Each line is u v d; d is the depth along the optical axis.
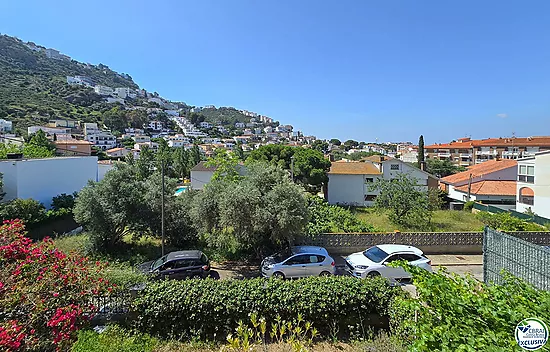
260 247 14.48
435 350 3.07
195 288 7.15
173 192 16.97
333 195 33.91
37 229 17.70
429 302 3.68
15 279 5.60
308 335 6.84
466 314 3.30
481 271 13.27
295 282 7.44
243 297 6.94
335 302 6.93
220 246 14.38
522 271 7.50
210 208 14.02
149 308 6.80
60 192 22.81
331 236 15.41
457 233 15.62
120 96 157.50
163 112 161.75
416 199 21.03
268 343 6.49
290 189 13.45
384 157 35.97
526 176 26.67
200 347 6.46
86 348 5.28
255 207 12.80
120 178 15.72
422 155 60.56
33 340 4.93
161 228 15.84
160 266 11.35
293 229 12.68
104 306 6.88
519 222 18.38
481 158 69.25
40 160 21.06
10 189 19.17
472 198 31.91
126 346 5.77
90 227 15.16
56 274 5.91
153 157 55.41
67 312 5.42
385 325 7.05
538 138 63.28
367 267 11.52
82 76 156.12
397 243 15.48
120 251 15.60
